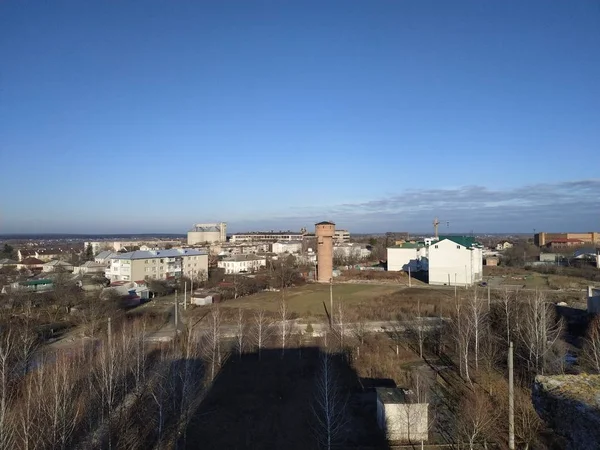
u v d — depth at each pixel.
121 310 57.78
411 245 109.19
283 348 39.09
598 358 27.36
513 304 41.62
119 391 29.67
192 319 54.38
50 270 107.69
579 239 168.50
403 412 24.61
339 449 23.36
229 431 25.56
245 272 114.44
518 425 24.14
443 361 36.75
